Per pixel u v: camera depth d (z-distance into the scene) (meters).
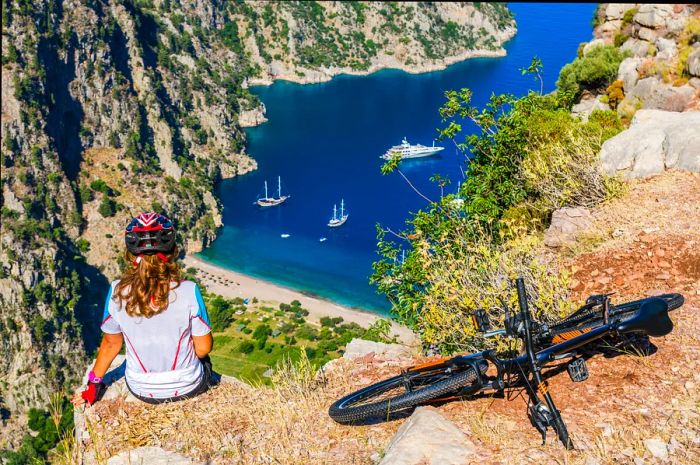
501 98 18.36
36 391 169.75
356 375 7.69
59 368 178.25
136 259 6.18
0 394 168.88
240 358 135.25
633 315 6.35
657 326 6.09
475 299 9.23
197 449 6.18
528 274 9.45
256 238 199.00
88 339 192.12
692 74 22.47
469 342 9.17
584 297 9.90
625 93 25.36
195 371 6.79
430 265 11.08
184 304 6.28
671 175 13.34
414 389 6.35
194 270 181.12
